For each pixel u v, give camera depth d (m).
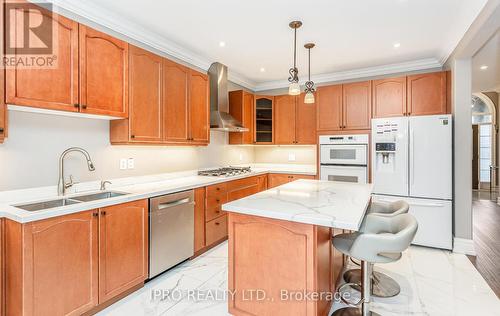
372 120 3.53
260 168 5.12
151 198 2.36
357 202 1.86
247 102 4.54
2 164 1.92
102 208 1.95
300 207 1.72
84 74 2.11
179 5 2.35
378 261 1.61
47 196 2.14
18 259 1.58
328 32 2.89
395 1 2.29
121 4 2.33
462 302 2.10
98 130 2.53
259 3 2.32
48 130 2.16
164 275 2.55
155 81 2.75
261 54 3.57
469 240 3.02
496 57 3.48
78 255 1.81
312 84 2.84
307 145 4.73
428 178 3.20
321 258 1.71
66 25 1.99
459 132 3.08
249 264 1.79
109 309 2.01
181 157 3.53
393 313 1.96
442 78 3.37
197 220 2.95
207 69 3.88
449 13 2.48
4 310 1.68
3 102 1.69
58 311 1.71
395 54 3.54
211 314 1.95
